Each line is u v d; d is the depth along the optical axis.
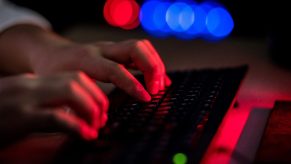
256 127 0.66
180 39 1.56
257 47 1.38
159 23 1.75
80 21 2.22
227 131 0.67
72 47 0.92
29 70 1.01
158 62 0.81
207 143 0.50
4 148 0.54
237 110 0.78
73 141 0.54
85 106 0.53
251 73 1.08
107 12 1.95
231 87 0.70
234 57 1.26
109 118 0.63
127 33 1.67
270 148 0.52
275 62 1.16
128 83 0.72
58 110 0.52
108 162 0.47
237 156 0.55
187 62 1.22
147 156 0.47
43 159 0.54
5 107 0.52
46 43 1.03
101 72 0.77
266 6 1.72
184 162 0.45
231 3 1.77
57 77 0.55
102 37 1.59
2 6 1.30
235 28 1.77
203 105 0.62
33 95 0.53
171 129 0.53
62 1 2.23
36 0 2.22
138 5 1.90
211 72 0.83
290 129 0.58
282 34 1.12
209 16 1.74
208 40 1.53
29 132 0.52
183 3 1.82
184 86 0.76
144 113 0.62
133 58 0.81
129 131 0.55
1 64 1.10
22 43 1.07
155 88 0.76
